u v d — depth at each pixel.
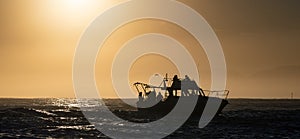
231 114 155.88
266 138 88.06
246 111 183.75
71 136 85.12
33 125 99.50
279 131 99.44
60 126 99.75
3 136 81.69
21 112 124.81
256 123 116.56
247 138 87.81
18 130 90.38
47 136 83.69
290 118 133.50
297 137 89.88
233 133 95.31
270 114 157.25
